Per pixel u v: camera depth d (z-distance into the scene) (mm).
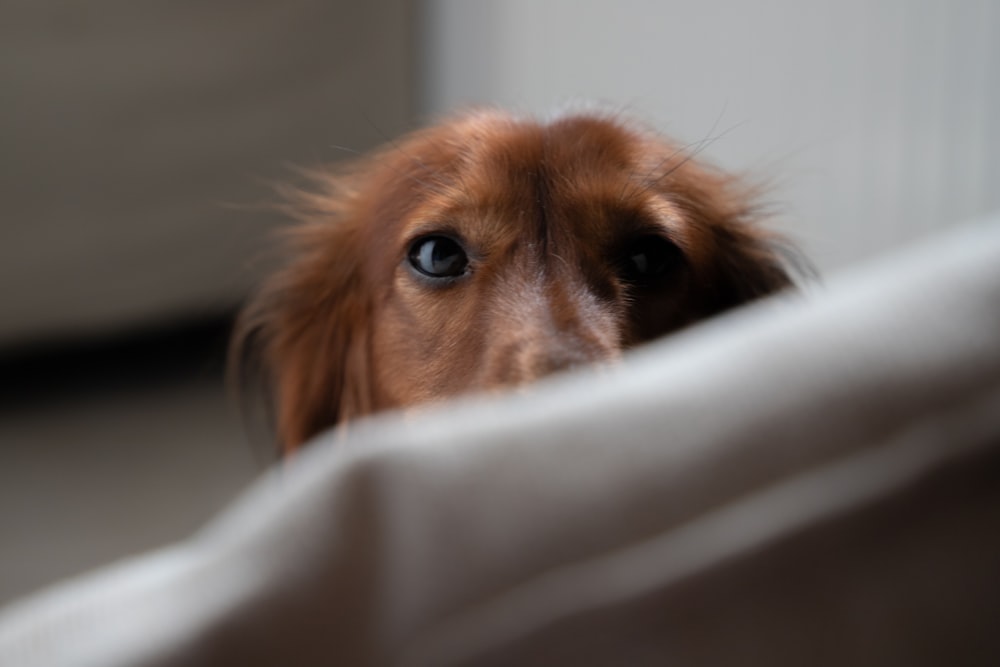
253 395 2580
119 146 2924
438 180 1396
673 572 362
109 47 2850
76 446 2850
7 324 2951
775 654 372
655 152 1439
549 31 3234
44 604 405
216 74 2994
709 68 3070
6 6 2717
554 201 1326
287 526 363
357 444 382
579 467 370
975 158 2803
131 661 348
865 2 2854
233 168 3088
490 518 361
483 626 353
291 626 352
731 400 385
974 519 382
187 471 2744
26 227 2883
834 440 378
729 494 371
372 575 355
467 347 1299
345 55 3178
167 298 3113
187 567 377
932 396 383
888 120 2891
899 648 380
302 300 1689
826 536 372
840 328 397
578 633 356
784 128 3006
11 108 2787
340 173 1869
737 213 1605
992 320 398
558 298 1249
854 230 2967
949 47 2785
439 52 3420
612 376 419
